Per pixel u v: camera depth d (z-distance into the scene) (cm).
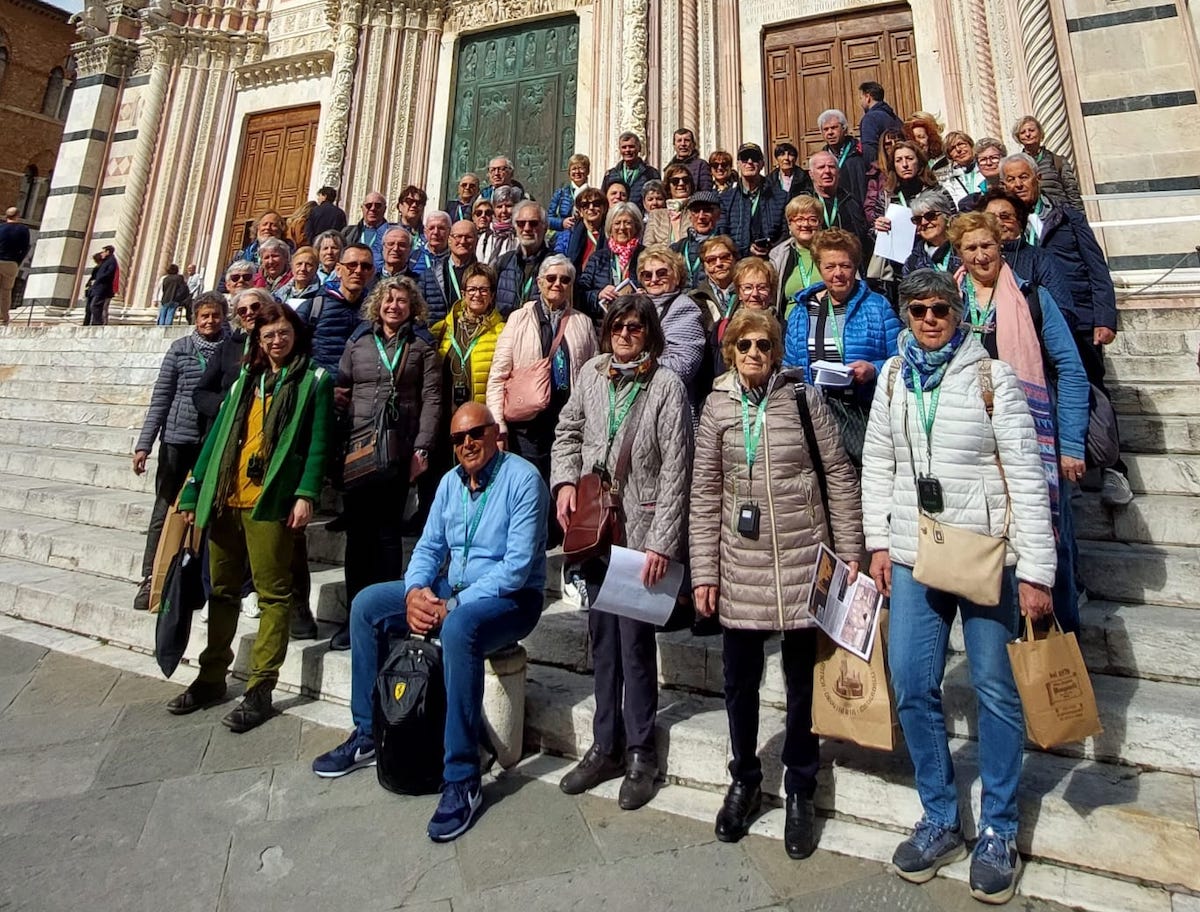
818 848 250
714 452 273
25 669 409
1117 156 737
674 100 930
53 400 862
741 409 271
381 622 320
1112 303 373
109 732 337
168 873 238
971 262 296
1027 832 241
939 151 595
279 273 657
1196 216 686
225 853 248
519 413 410
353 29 1151
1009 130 777
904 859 232
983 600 222
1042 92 756
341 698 372
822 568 247
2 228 1284
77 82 1484
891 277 454
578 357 423
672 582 280
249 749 323
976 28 817
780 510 258
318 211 833
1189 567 334
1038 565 220
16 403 873
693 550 268
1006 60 796
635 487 295
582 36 1048
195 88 1358
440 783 289
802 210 397
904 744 289
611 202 608
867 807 263
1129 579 344
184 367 495
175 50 1372
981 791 242
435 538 326
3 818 266
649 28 948
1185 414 464
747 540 260
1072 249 388
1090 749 269
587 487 293
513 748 312
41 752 316
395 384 402
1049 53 761
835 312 340
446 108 1128
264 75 1323
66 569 542
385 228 687
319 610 440
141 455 487
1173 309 580
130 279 1310
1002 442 232
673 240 566
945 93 838
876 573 252
